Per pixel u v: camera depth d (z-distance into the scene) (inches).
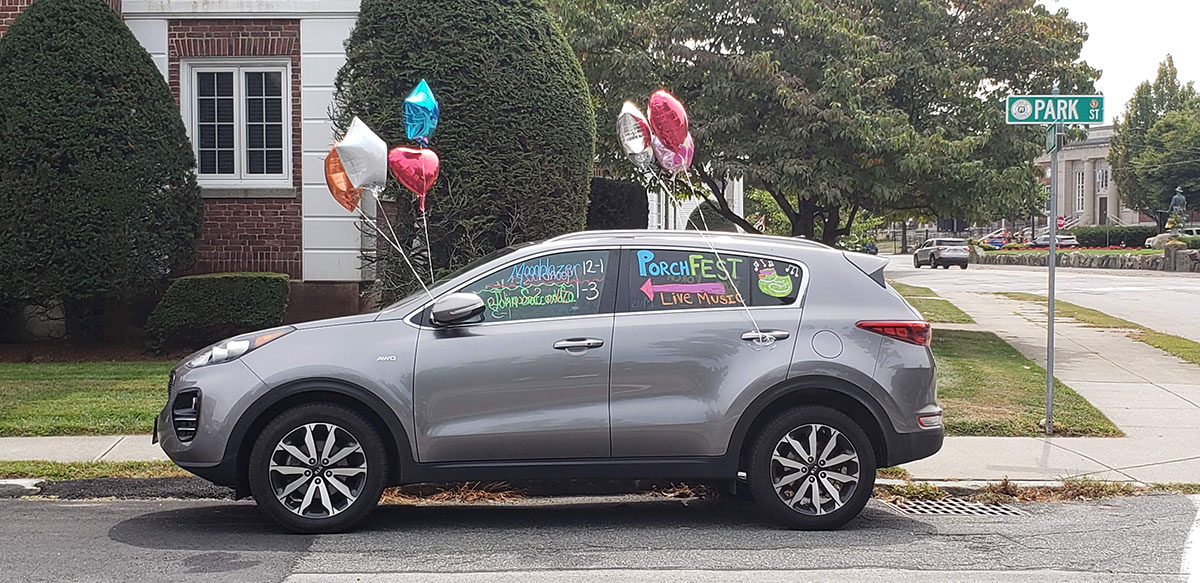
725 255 278.1
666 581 231.1
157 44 596.4
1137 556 255.8
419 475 265.6
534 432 265.3
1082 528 283.7
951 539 271.0
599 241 277.0
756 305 275.7
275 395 261.7
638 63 652.7
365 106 514.6
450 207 510.3
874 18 698.8
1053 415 419.2
